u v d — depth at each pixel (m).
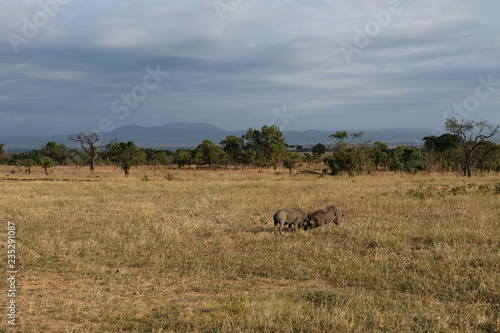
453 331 5.38
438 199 17.84
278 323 5.51
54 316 5.96
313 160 70.56
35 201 18.38
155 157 76.50
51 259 9.11
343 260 8.84
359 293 6.89
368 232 11.26
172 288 7.34
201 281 7.70
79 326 5.61
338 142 43.31
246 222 13.62
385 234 10.90
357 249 9.89
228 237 11.17
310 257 9.23
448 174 49.72
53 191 22.95
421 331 5.43
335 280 7.75
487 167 49.53
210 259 9.12
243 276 8.05
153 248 10.11
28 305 6.37
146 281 7.73
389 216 14.19
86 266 8.57
